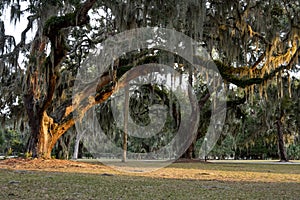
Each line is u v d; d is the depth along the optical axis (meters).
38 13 10.94
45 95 11.20
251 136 22.52
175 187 5.58
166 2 10.38
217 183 6.46
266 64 13.29
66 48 10.59
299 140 24.22
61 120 12.16
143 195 4.54
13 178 6.09
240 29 12.52
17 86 12.01
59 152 17.42
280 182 6.84
